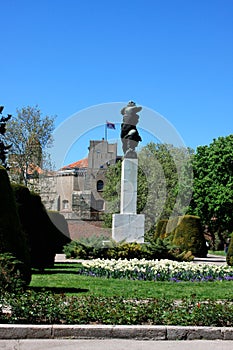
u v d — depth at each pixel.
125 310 9.83
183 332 9.14
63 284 15.41
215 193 49.69
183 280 17.34
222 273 18.25
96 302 10.43
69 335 8.98
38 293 10.84
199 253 32.94
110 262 19.14
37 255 18.89
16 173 44.66
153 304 10.30
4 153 25.45
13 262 12.12
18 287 11.27
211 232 53.22
